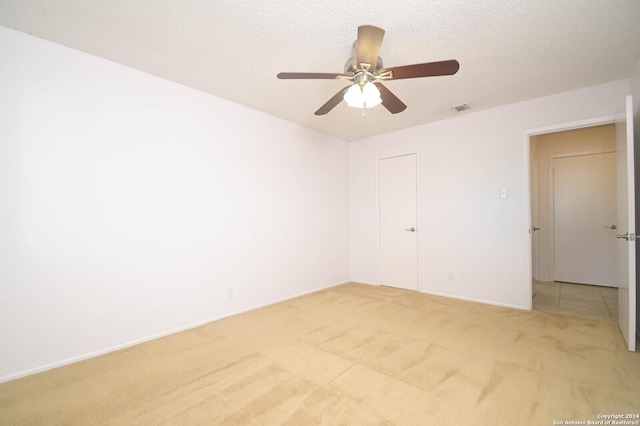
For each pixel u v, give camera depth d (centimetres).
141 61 232
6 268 188
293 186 382
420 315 304
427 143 391
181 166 273
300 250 390
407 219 413
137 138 246
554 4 168
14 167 192
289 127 378
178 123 271
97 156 225
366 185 459
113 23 185
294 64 236
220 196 303
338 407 158
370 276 455
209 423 147
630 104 212
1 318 187
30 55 197
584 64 238
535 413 152
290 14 175
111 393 173
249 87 279
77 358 213
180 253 272
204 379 187
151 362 210
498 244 336
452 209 370
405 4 167
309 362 207
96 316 223
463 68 242
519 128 319
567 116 291
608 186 414
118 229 235
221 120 304
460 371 193
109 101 231
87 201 220
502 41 204
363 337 249
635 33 196
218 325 281
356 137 457
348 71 195
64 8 171
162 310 259
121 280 236
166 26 188
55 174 206
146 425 147
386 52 216
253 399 166
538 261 461
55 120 207
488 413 152
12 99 191
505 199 330
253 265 333
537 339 241
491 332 256
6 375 188
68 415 155
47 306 203
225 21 182
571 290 399
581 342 233
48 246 204
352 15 176
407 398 165
